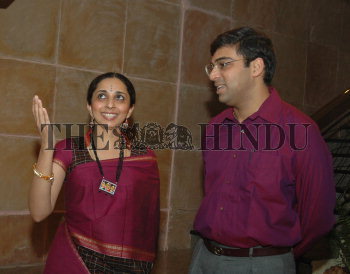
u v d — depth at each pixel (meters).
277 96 2.10
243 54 2.02
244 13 5.34
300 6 5.91
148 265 2.29
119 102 2.25
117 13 4.41
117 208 2.18
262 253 2.02
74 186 2.17
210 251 2.16
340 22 6.39
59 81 4.12
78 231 2.17
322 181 1.98
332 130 6.19
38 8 3.98
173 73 4.79
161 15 4.69
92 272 2.14
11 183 3.94
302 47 5.98
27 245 4.04
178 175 4.86
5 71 3.86
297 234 2.05
